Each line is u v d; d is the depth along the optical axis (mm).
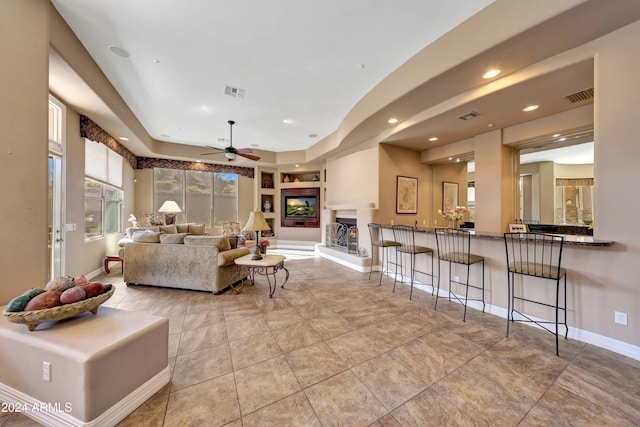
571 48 2365
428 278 3945
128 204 6555
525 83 2750
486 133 4445
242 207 8508
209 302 3447
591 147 4461
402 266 4477
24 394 1532
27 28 2102
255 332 2594
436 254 3803
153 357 1712
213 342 2393
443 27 2607
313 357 2150
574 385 1801
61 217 3650
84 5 2332
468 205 6691
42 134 2201
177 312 3102
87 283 1887
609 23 2055
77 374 1369
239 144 7246
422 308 3250
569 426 1457
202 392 1726
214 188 8133
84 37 2768
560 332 2541
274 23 2529
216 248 3773
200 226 6789
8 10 1999
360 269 5191
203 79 3615
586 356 2154
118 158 5875
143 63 3242
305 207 8398
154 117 5098
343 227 6480
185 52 3006
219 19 2479
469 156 5273
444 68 2697
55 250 3609
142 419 1499
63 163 3660
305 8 2336
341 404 1623
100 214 5059
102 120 4320
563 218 5594
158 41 2814
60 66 2684
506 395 1704
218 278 3750
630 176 2125
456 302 3463
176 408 1583
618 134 2172
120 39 2793
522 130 3998
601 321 2299
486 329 2668
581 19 2002
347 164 6297
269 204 8711
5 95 1989
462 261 2959
